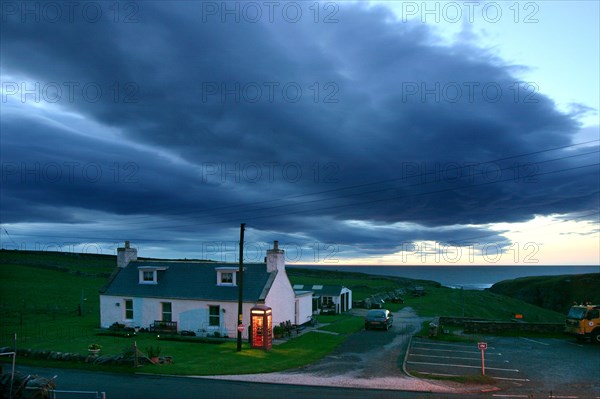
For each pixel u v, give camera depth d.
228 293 39.66
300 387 22.30
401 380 23.95
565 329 38.75
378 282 106.81
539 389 22.73
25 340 35.72
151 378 23.91
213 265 43.81
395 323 48.66
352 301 69.25
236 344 34.72
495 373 26.02
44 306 56.94
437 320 43.88
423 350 32.69
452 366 27.62
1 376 17.81
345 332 41.47
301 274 134.50
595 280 121.25
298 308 45.34
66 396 20.22
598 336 36.06
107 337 37.66
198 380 23.56
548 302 122.00
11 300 60.06
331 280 106.69
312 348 33.09
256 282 40.06
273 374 25.03
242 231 33.03
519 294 136.00
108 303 43.59
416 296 89.50
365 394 21.09
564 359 30.08
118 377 24.09
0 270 85.00
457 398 20.73
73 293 68.81
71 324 45.16
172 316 40.94
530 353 32.09
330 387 22.36
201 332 39.53
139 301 42.34
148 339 36.88
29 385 17.42
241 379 23.78
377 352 31.75
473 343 36.00
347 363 28.11
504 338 38.91
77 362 27.55
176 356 29.70
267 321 32.56
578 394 21.92
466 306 78.56
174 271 44.12
